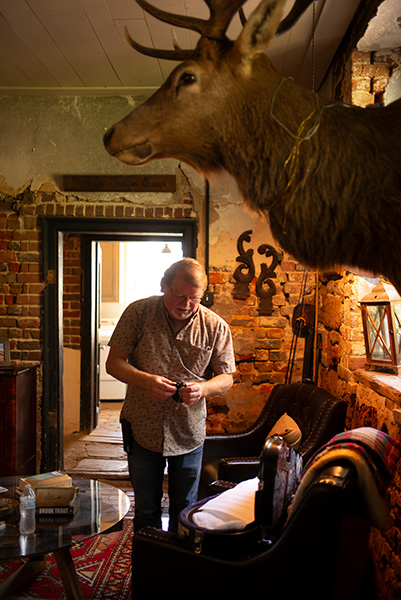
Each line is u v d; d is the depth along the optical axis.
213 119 1.26
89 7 2.47
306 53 3.01
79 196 3.67
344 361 2.82
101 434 5.21
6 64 3.15
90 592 2.39
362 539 1.61
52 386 3.74
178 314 2.20
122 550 2.83
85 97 3.65
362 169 1.15
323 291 3.45
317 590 1.37
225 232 3.66
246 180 1.26
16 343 3.73
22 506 2.00
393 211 1.13
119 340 2.29
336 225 1.17
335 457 1.49
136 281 7.48
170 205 3.66
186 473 2.28
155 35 2.77
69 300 5.30
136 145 1.31
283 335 3.69
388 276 1.18
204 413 2.36
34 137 3.67
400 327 2.26
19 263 3.72
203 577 1.52
